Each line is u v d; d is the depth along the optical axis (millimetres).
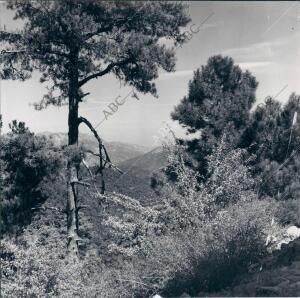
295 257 7684
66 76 12797
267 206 9180
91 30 11344
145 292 8664
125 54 11859
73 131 12922
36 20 11328
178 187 9695
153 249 8898
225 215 8555
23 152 12062
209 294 7508
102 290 8719
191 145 11836
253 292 6773
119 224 9633
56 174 12523
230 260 7984
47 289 8680
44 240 11164
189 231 8578
